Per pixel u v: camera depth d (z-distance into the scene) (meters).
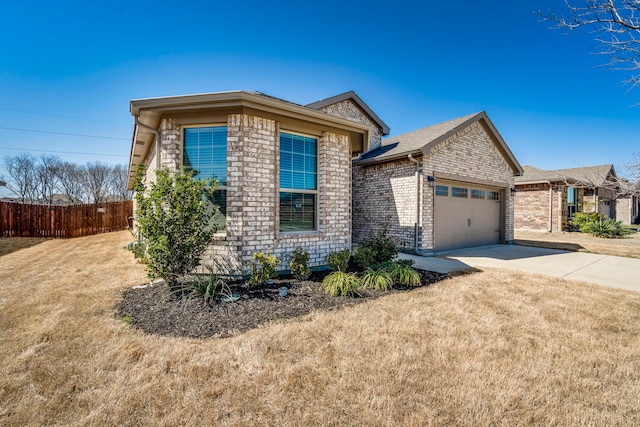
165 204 4.84
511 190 12.62
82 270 6.61
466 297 4.84
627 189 7.15
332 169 6.62
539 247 11.51
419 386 2.41
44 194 33.06
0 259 8.13
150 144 7.67
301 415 2.06
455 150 10.41
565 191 17.55
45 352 2.85
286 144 6.12
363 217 11.55
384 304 4.40
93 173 35.94
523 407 2.20
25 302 4.30
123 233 16.25
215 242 5.34
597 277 6.52
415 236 9.55
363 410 2.12
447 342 3.19
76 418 2.00
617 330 3.64
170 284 4.71
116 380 2.42
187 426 1.94
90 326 3.46
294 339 3.18
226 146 5.52
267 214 5.60
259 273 4.99
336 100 12.93
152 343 3.04
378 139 14.64
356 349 2.99
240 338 3.17
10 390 2.28
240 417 2.03
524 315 4.07
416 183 9.55
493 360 2.85
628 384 2.53
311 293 4.75
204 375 2.49
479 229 11.62
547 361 2.86
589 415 2.12
